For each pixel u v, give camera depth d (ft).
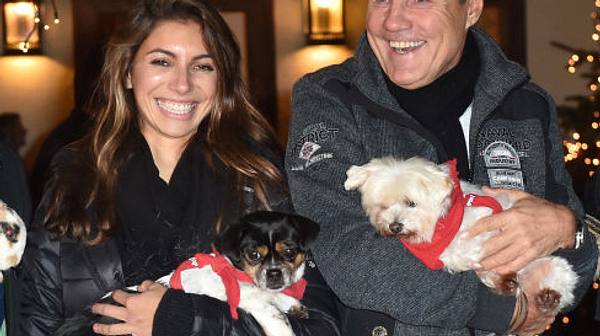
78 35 34.58
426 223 10.15
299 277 10.74
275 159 11.85
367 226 10.37
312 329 10.29
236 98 12.01
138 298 10.07
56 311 10.89
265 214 10.82
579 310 23.86
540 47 35.14
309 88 11.32
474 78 11.46
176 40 11.16
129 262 11.14
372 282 9.78
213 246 10.77
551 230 10.09
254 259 10.51
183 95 11.19
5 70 34.65
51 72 34.78
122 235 11.24
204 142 11.71
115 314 10.11
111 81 11.53
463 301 9.77
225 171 11.48
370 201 10.39
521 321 10.13
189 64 11.27
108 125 11.53
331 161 10.71
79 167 11.29
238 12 35.27
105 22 34.55
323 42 35.32
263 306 10.22
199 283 10.43
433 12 10.81
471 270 9.96
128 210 11.28
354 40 35.45
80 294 10.84
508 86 11.14
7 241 10.46
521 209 10.12
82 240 10.93
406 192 10.19
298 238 10.37
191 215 11.40
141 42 11.30
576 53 30.25
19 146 34.83
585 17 34.96
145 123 11.72
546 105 11.50
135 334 9.98
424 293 9.69
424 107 11.23
